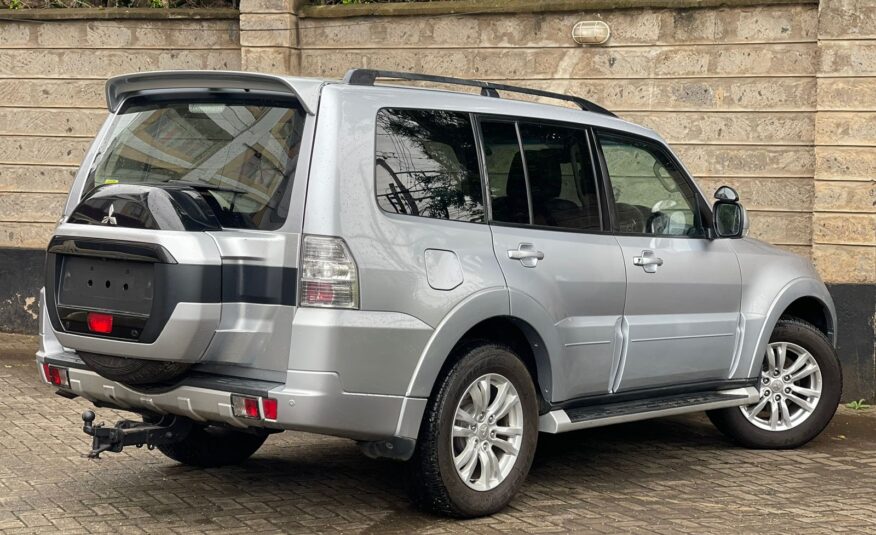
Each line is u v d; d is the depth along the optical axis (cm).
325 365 487
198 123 539
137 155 555
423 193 535
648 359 641
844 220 892
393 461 677
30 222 1123
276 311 492
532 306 566
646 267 638
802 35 915
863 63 879
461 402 543
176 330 480
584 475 663
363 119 515
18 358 995
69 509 557
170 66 1092
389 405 510
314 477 635
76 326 514
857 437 795
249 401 485
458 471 541
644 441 766
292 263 491
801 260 755
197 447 636
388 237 511
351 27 1041
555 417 586
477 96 584
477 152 567
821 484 655
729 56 936
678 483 648
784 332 738
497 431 562
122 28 1095
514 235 571
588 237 613
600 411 616
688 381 677
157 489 599
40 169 1118
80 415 774
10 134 1122
